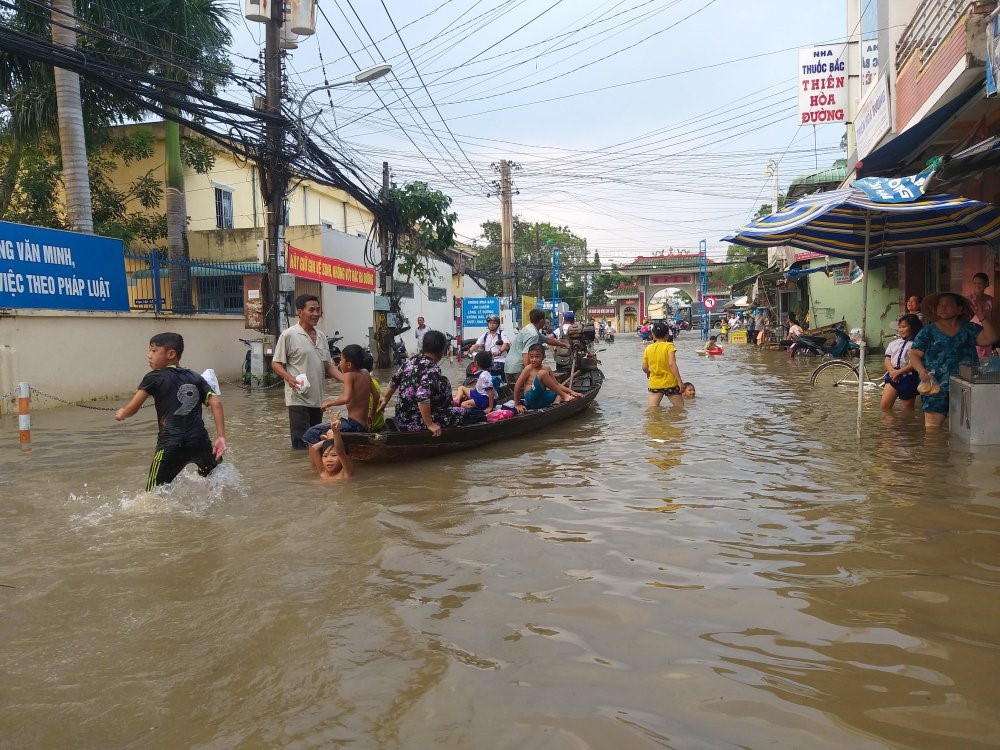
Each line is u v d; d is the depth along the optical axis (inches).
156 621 125.1
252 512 195.5
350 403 261.1
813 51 748.6
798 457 251.1
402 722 92.0
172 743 89.2
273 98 548.1
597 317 2623.0
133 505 204.4
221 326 663.1
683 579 138.9
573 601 129.6
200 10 618.5
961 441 268.8
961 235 348.5
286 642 116.1
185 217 689.6
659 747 84.7
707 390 486.9
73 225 538.6
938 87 401.1
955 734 85.9
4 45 381.4
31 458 281.9
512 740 87.0
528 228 2351.1
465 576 143.9
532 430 319.9
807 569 142.0
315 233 829.8
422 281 986.1
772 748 84.0
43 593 138.5
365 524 181.5
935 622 116.6
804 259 1002.7
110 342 520.4
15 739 90.4
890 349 353.1
